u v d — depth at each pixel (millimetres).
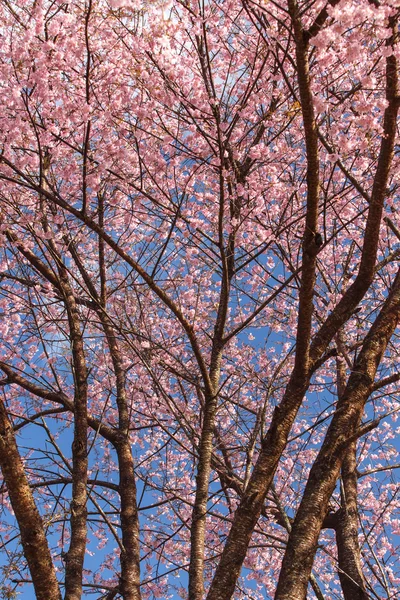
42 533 4129
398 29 5055
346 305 5250
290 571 4273
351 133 6379
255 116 7293
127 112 6359
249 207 7105
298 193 7352
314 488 4633
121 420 6988
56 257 6211
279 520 7742
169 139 6070
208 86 6500
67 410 6945
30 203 6469
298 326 4766
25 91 5641
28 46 5441
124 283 7566
